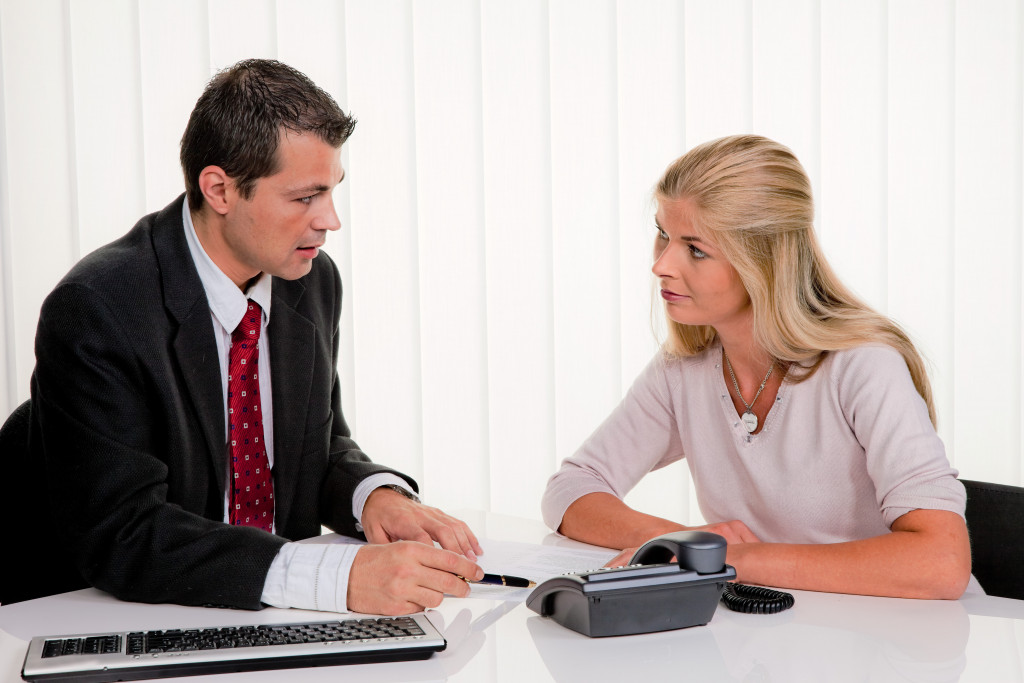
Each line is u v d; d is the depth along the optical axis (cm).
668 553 118
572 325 251
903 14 250
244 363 159
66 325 137
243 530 128
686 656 104
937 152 253
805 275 151
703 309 154
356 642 104
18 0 235
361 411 249
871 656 103
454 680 98
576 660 103
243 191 143
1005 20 252
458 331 250
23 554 157
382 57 244
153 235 151
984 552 157
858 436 147
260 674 100
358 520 159
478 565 132
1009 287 257
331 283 181
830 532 154
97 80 239
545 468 253
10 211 238
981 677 97
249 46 241
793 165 150
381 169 246
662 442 176
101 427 136
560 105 247
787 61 249
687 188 149
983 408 258
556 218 249
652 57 248
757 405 161
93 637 105
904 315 255
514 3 246
